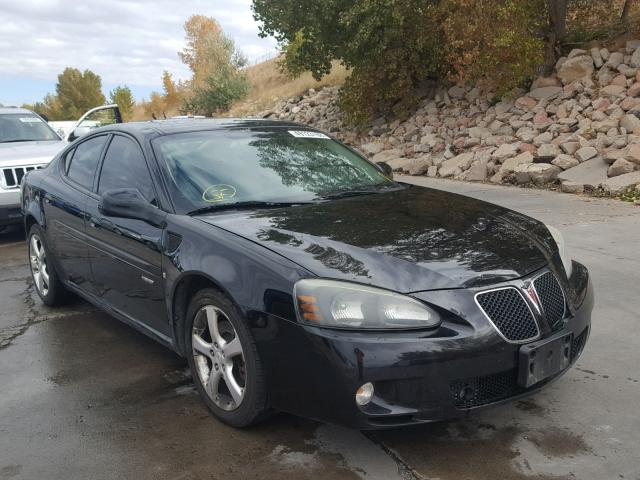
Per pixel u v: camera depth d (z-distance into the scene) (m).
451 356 2.65
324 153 4.43
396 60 16.08
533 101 13.50
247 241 3.09
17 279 6.46
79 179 4.75
